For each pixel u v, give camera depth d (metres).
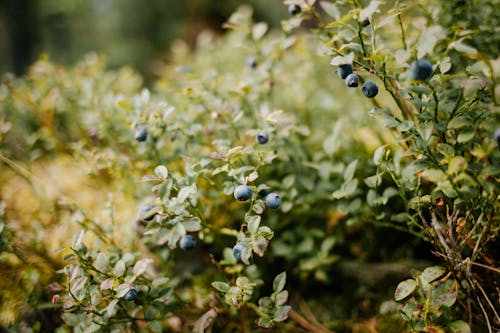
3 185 0.45
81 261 0.31
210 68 0.52
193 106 0.39
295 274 0.40
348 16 0.30
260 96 0.41
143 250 0.40
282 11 1.30
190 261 0.41
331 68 0.51
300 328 0.37
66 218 0.41
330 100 0.46
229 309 0.35
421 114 0.29
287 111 0.45
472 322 0.33
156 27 1.54
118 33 1.57
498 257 0.33
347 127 0.44
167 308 0.34
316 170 0.41
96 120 0.43
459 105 0.29
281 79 0.46
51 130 0.47
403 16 0.35
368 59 0.30
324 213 0.40
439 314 0.29
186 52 0.59
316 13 0.35
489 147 0.27
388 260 0.40
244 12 0.41
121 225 0.40
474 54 0.28
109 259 0.33
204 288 0.37
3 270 0.38
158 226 0.31
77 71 0.51
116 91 0.48
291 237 0.39
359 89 0.40
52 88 0.49
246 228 0.30
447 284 0.30
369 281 0.38
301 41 0.47
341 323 0.37
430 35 0.27
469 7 0.35
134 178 0.41
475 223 0.31
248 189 0.30
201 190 0.37
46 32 1.65
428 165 0.29
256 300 0.39
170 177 0.33
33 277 0.36
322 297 0.39
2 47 1.55
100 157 0.39
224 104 0.37
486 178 0.28
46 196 0.41
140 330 0.35
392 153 0.39
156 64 1.23
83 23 1.67
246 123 0.39
